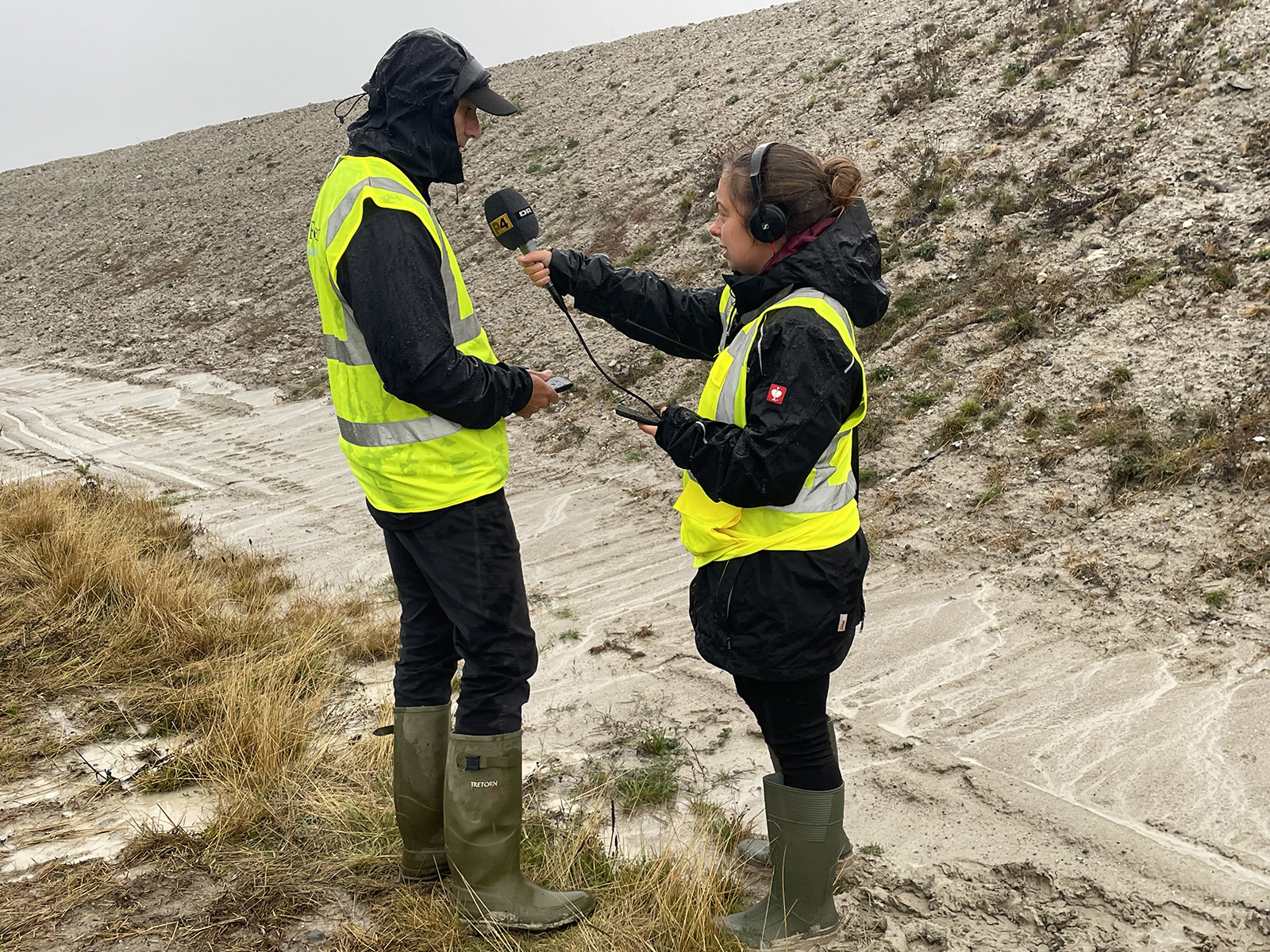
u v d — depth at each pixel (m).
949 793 3.61
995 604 5.16
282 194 22.12
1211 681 4.12
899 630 5.09
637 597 6.24
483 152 18.45
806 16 17.81
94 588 5.45
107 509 8.84
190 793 3.65
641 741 4.27
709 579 2.63
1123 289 7.04
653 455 8.82
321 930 2.79
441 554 2.74
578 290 3.01
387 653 5.46
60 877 3.05
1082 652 4.57
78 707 4.39
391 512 2.77
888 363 7.77
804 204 2.47
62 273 23.19
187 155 28.58
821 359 2.38
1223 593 4.66
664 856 3.03
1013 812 3.43
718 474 2.40
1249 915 2.76
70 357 18.23
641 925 2.76
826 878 2.74
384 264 2.50
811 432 2.36
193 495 10.20
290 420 12.80
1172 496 5.38
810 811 2.70
